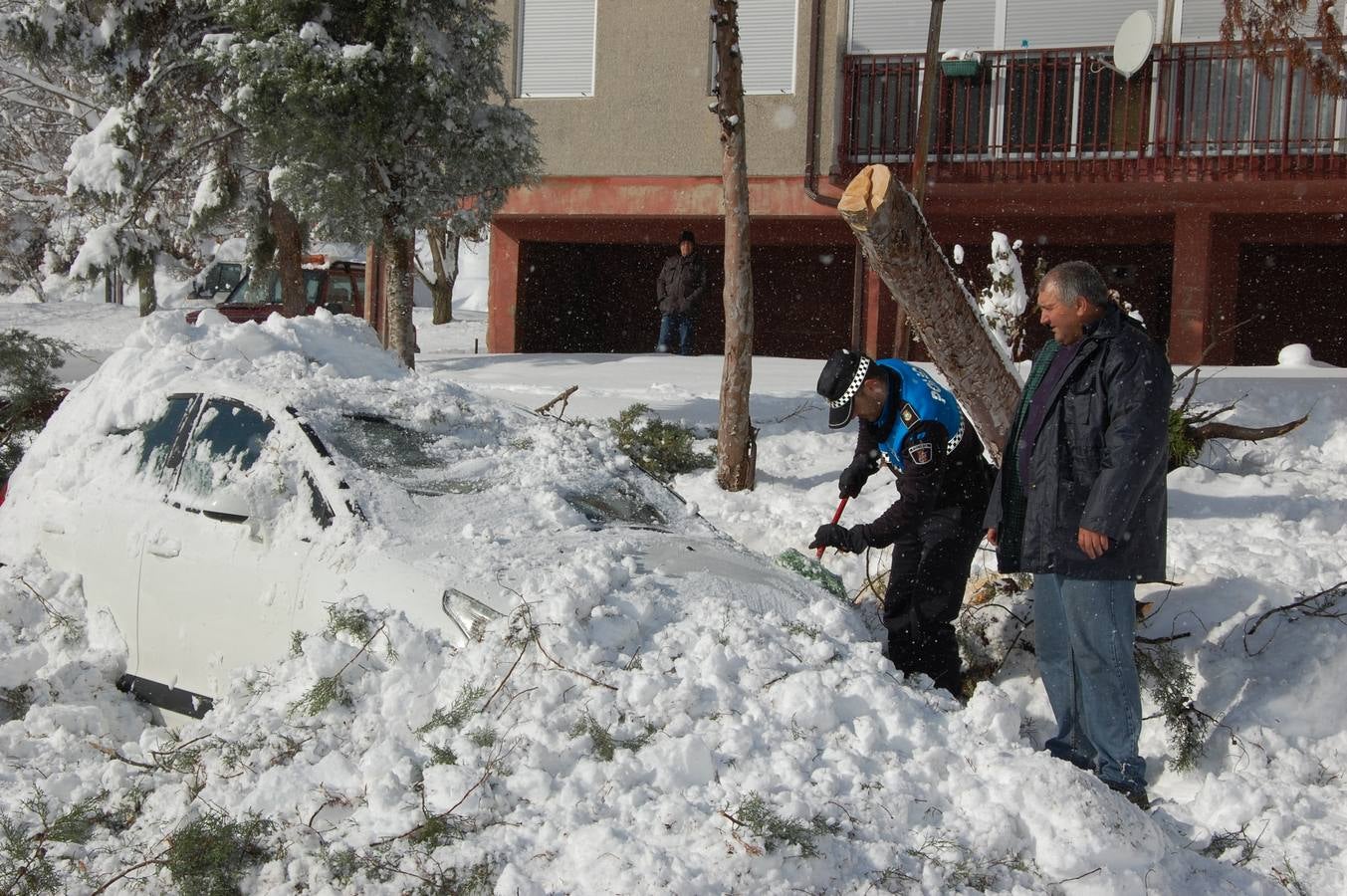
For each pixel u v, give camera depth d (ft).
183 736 13.88
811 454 31.04
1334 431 30.68
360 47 35.63
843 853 11.18
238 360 18.67
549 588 13.87
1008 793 12.17
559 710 12.55
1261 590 18.01
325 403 17.13
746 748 12.32
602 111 55.06
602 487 18.07
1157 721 16.44
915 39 51.70
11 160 102.89
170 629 16.02
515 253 60.44
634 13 54.29
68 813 12.07
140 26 53.98
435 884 10.63
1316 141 46.50
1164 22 49.03
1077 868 11.54
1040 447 14.78
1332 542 22.47
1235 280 51.88
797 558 17.43
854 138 52.13
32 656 16.25
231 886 10.93
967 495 16.99
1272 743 15.57
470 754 12.05
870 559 21.15
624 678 12.91
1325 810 14.06
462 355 58.44
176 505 16.57
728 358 27.14
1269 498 25.43
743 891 10.56
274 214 62.13
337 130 36.35
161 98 54.39
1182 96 48.19
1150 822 12.25
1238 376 38.75
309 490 15.55
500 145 38.88
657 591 14.57
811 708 12.81
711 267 65.36
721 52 26.00
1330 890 12.34
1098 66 49.44
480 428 18.62
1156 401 14.07
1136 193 48.96
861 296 54.34
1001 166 50.26
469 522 15.60
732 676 13.30
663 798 11.51
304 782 12.04
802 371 46.21
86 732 14.89
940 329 20.27
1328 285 55.21
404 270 39.34
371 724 12.93
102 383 18.99
